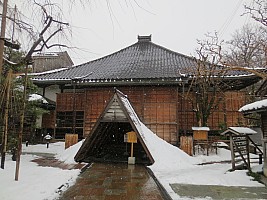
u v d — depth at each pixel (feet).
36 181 22.48
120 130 47.55
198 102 50.96
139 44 80.69
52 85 65.92
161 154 35.35
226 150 48.01
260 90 34.45
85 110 57.06
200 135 44.83
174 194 20.67
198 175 27.96
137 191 21.07
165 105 53.01
